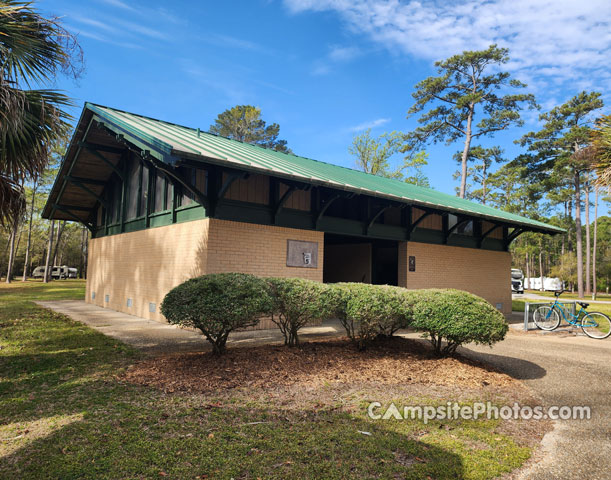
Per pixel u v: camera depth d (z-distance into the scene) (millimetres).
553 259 65500
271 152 14516
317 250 11281
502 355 7863
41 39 6746
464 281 15672
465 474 3080
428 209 13336
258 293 6094
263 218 10258
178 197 10859
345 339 8375
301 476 2941
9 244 39000
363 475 2994
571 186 47281
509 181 48719
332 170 14227
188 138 10203
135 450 3252
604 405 4949
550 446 3703
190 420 3922
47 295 20891
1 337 8188
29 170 6906
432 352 7215
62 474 2877
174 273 10516
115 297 14172
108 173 15289
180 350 7102
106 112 10398
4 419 3871
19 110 6383
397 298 6945
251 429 3754
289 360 6223
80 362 6090
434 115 36531
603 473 3184
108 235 15500
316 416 4180
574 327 11766
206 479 2865
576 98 37156
